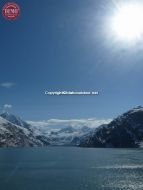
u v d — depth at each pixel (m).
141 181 197.88
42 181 198.50
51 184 185.75
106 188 172.50
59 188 171.62
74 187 175.50
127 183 189.88
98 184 185.88
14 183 190.12
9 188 172.50
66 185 182.12
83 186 179.12
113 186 179.25
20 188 172.50
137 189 170.25
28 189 169.00
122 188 173.12
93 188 172.50
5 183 190.00
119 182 193.88
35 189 168.88
